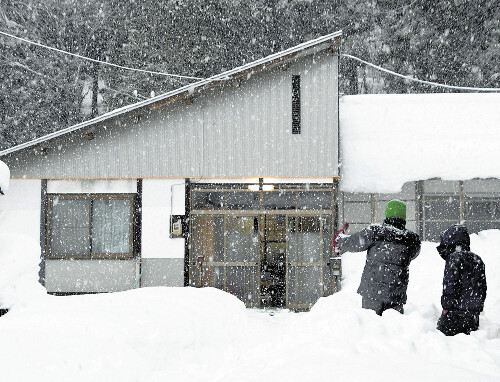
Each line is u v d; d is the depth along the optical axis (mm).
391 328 5109
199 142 12773
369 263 6332
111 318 5781
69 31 27531
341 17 26516
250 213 12758
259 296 12641
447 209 15125
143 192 12680
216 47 26234
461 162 13922
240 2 26234
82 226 12578
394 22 26406
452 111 15773
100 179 12664
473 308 5938
